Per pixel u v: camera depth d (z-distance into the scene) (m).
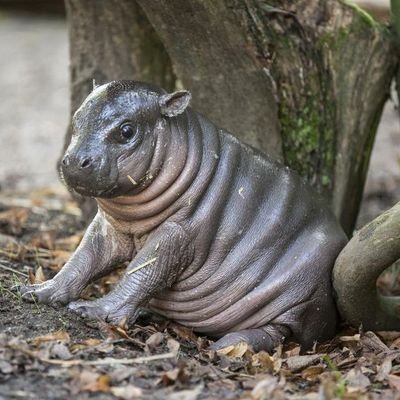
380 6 23.11
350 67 12.15
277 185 10.29
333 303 10.51
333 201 12.29
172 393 8.18
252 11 11.45
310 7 12.01
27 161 19.94
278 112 11.97
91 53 13.35
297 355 9.73
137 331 9.70
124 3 12.88
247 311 10.14
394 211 9.84
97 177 9.22
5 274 10.88
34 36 30.47
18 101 24.31
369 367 9.41
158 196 9.66
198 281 10.02
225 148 10.04
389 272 12.94
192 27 11.48
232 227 9.94
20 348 8.46
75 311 9.72
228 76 11.85
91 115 9.38
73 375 8.23
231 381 8.66
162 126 9.59
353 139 12.27
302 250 10.23
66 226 14.49
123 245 10.19
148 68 13.34
